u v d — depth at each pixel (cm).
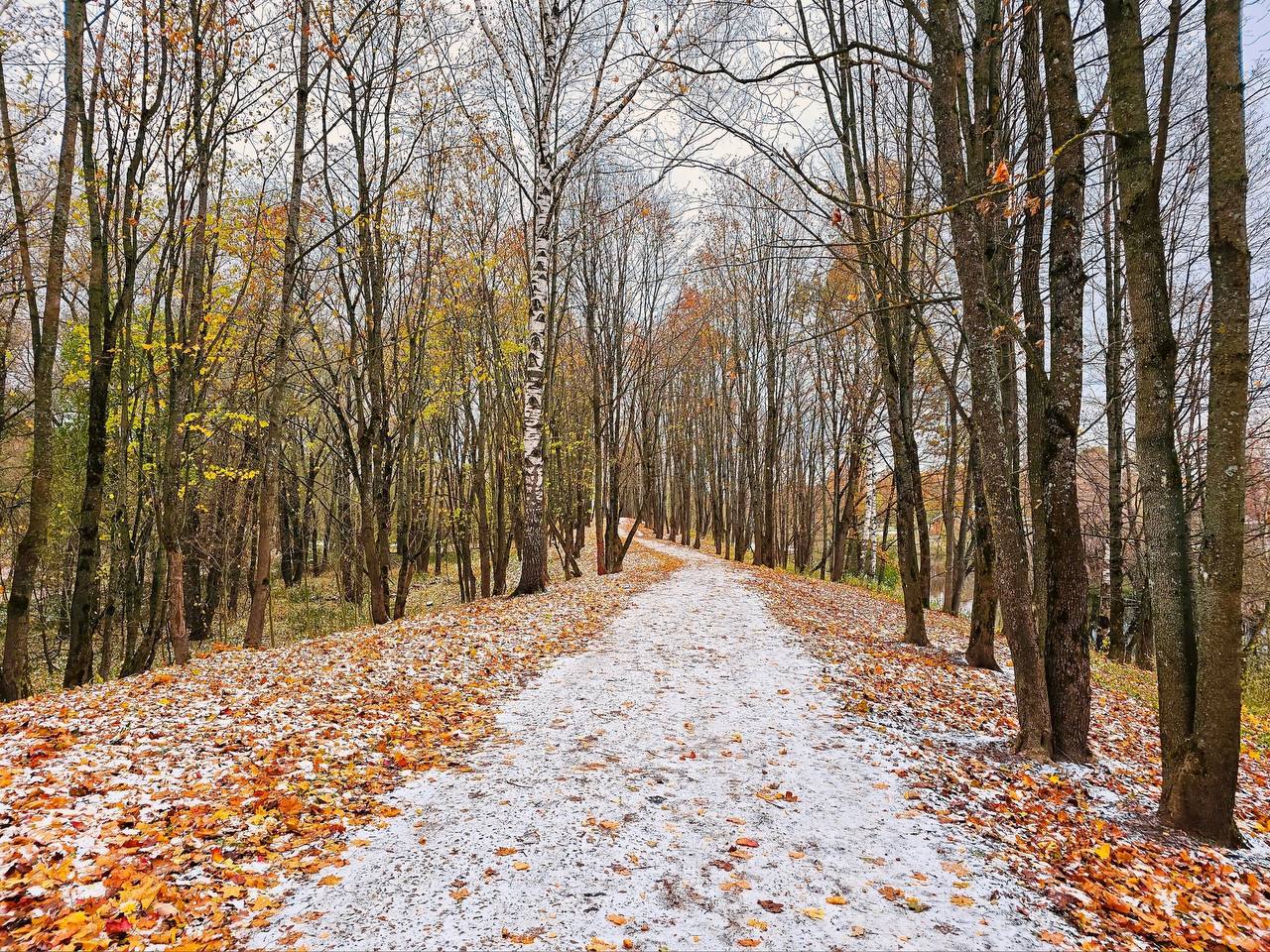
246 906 359
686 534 4716
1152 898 399
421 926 350
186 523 1761
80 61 950
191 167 1154
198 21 998
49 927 319
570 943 340
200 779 502
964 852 450
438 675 852
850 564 3694
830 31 996
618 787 541
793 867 425
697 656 1020
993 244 787
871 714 755
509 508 2425
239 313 1366
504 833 459
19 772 480
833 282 1962
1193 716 506
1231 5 462
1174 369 528
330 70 1244
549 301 1928
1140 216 527
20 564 930
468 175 1659
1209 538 487
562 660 1000
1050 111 657
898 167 1288
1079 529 666
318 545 4025
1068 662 658
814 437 3231
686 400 4172
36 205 1210
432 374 1770
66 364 1684
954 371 1413
